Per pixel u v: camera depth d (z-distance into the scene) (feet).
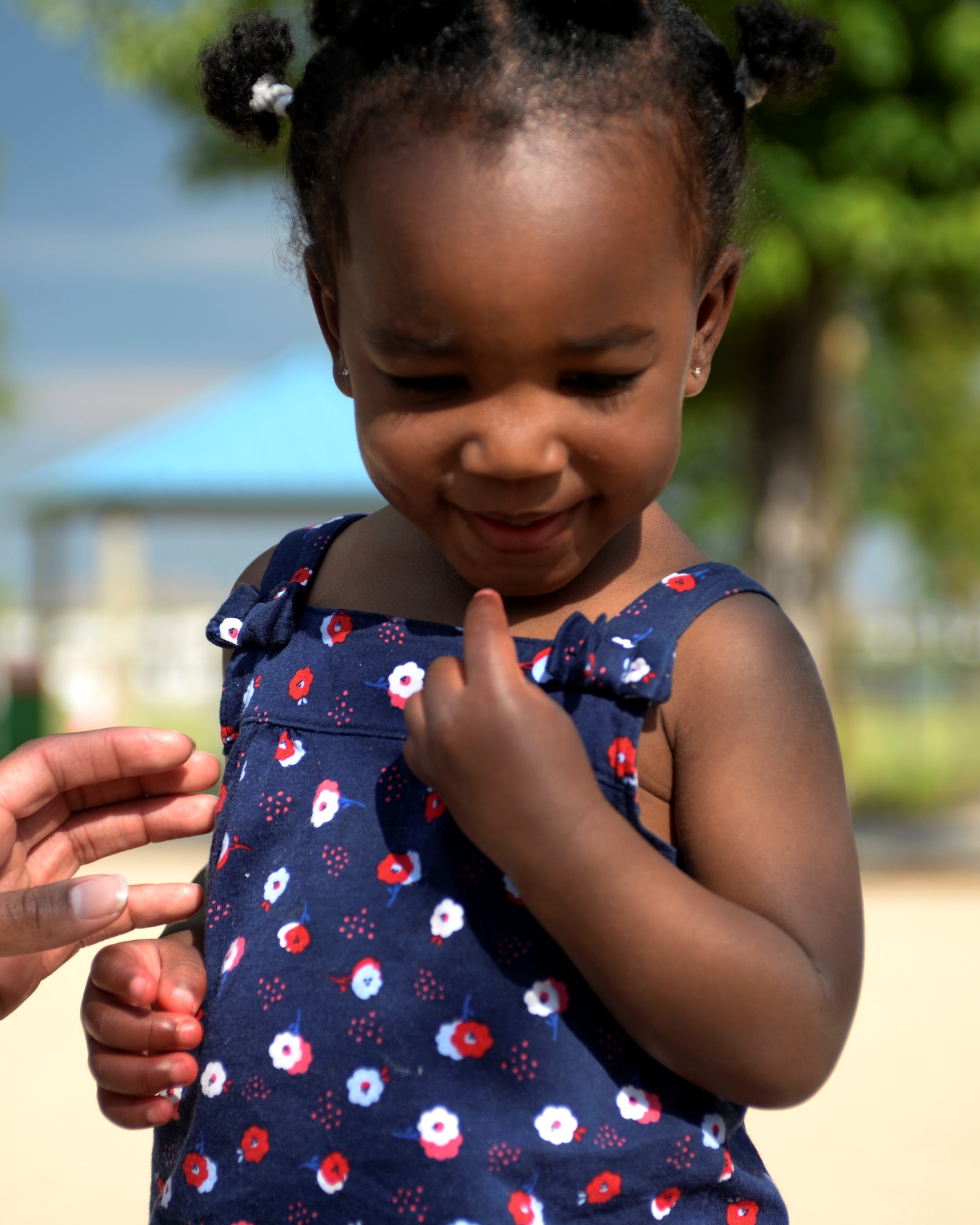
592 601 4.21
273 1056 3.98
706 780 3.93
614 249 3.60
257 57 4.80
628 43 3.87
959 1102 13.16
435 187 3.59
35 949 4.19
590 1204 3.77
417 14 3.76
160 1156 4.44
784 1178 11.38
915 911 21.93
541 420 3.64
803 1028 3.65
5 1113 13.16
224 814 4.48
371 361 3.78
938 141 27.20
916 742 52.37
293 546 4.92
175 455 64.39
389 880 4.02
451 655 4.26
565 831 3.58
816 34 4.40
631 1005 3.63
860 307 35.04
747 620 4.05
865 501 70.38
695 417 37.47
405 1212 3.75
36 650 63.93
